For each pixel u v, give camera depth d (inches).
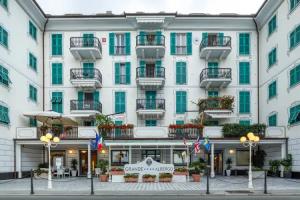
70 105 1210.6
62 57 1270.9
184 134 1029.8
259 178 973.2
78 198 557.0
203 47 1218.0
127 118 1252.5
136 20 1247.5
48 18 1250.6
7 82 965.2
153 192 621.3
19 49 1057.5
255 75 1274.6
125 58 1274.6
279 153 1052.5
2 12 938.1
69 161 1187.9
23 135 1032.2
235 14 1262.3
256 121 1258.0
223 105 1175.0
